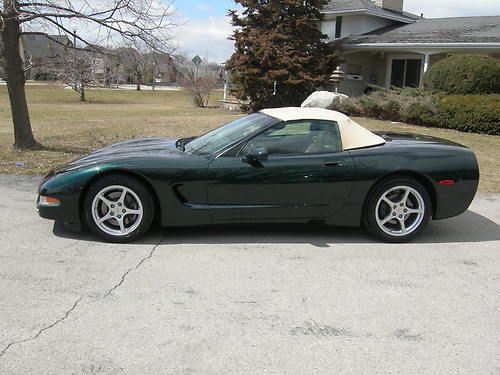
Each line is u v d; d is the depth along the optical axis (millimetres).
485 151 10852
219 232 5035
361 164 4730
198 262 4203
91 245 4531
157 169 4520
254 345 2934
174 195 4574
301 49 20516
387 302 3566
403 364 2783
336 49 23141
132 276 3873
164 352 2828
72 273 3895
